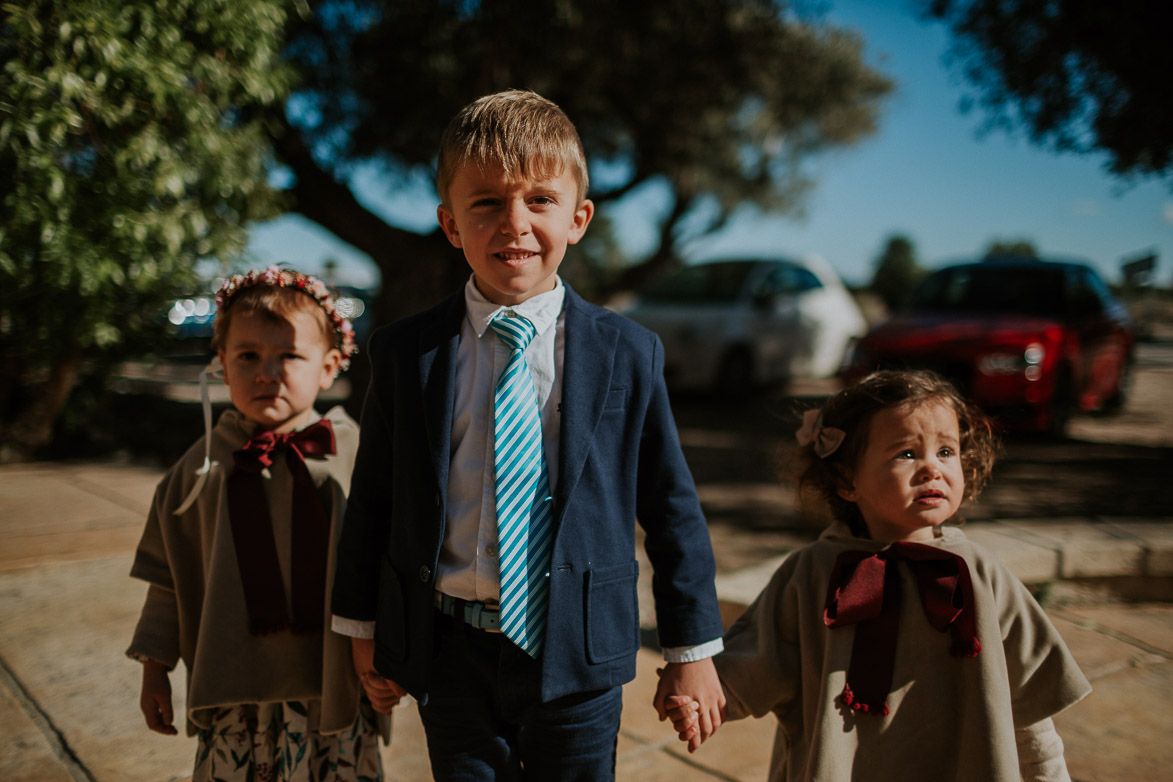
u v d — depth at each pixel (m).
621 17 8.23
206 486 1.76
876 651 1.48
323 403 9.16
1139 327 22.48
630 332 1.51
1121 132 6.04
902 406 1.57
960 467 1.60
